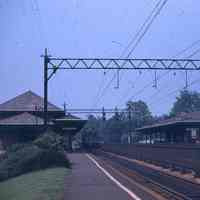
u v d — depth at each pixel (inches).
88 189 942.4
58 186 955.3
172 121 2906.0
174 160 1494.8
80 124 3154.5
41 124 2778.1
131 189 932.6
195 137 2728.8
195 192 890.7
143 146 2127.2
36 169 1505.9
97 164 1878.7
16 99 3700.8
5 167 1498.5
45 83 1828.2
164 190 892.0
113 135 5841.5
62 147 1745.8
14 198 860.6
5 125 2760.8
